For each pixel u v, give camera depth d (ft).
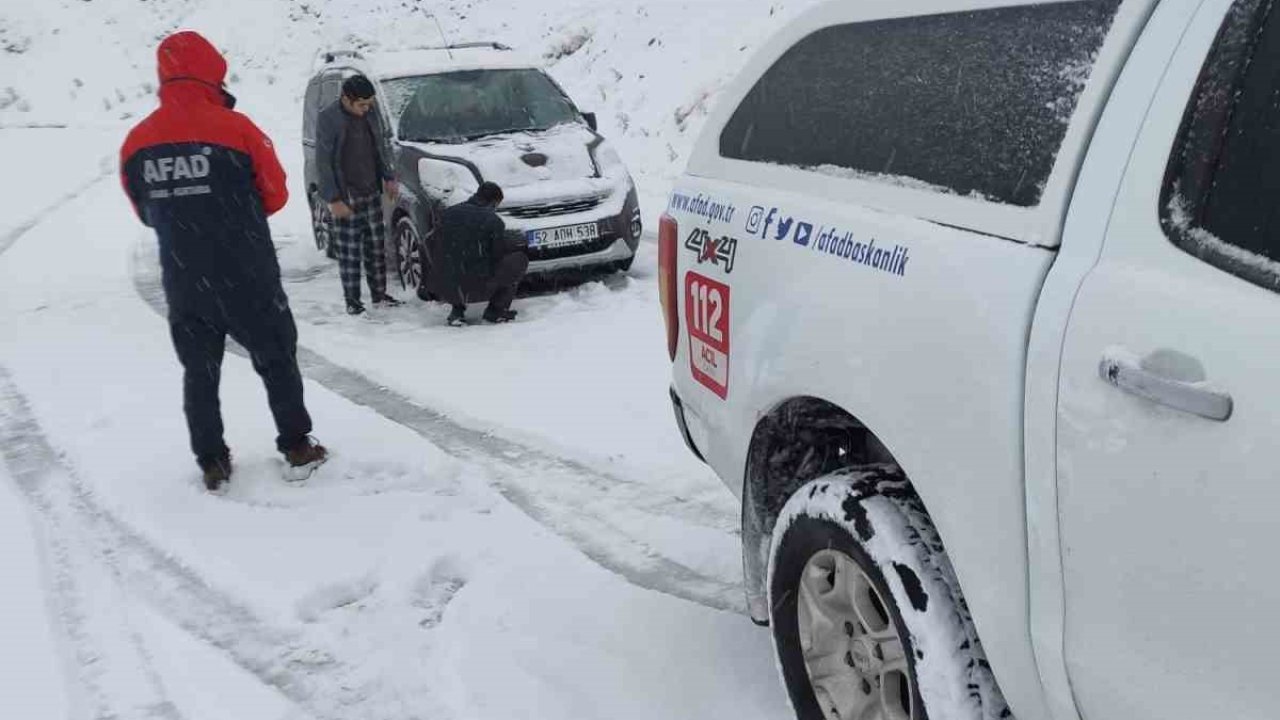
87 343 26.71
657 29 59.67
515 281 26.55
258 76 86.22
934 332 7.80
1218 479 5.79
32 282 34.96
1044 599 7.03
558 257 28.27
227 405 21.31
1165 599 6.14
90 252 39.45
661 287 12.14
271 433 19.62
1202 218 6.33
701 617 12.75
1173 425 6.06
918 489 8.02
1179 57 6.72
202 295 15.97
